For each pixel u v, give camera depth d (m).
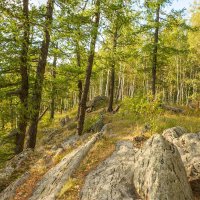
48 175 12.10
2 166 14.52
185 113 20.17
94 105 32.16
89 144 13.20
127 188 9.16
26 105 15.08
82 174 11.12
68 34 14.59
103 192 9.28
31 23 14.20
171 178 8.48
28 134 15.62
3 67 14.75
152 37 25.16
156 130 14.42
